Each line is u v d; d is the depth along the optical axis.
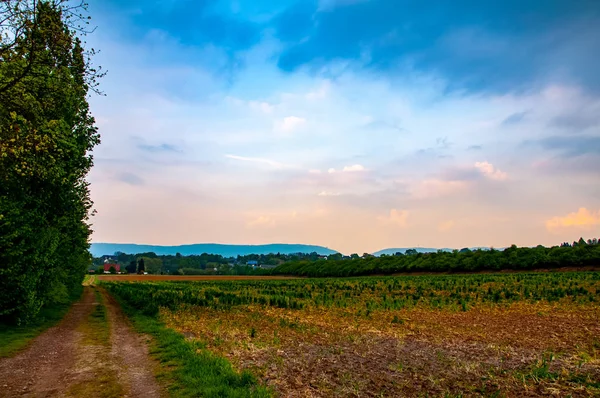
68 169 22.77
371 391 9.67
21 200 19.38
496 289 42.75
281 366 12.02
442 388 9.97
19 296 19.22
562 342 15.98
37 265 20.34
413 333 18.73
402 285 53.50
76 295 50.28
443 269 99.81
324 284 64.31
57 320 24.19
